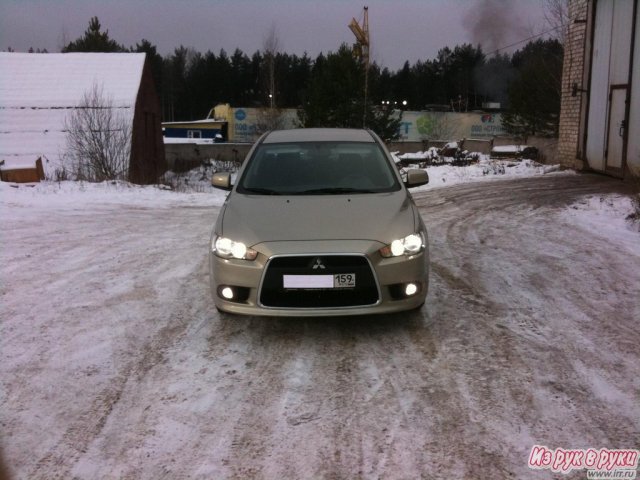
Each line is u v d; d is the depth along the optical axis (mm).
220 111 54125
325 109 31422
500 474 2869
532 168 18875
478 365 4035
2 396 3676
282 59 82688
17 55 22391
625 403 3512
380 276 4258
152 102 23516
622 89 13836
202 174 26594
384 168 5605
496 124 47094
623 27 13734
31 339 4574
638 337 4496
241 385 3801
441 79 89062
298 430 3270
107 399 3635
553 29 27609
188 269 6602
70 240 8227
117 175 18016
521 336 4527
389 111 32219
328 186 5305
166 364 4125
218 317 5039
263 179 5465
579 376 3859
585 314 4988
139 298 5570
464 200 11852
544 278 6023
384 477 2857
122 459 3021
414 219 4695
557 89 28266
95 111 18484
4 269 6629
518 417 3367
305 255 4215
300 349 4355
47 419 3406
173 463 2986
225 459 3016
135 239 8305
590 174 15727
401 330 4672
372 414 3422
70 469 2939
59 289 5863
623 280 5910
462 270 6367
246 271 4305
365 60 34812
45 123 19750
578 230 8312
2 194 12859
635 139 13148
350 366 4055
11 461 3002
